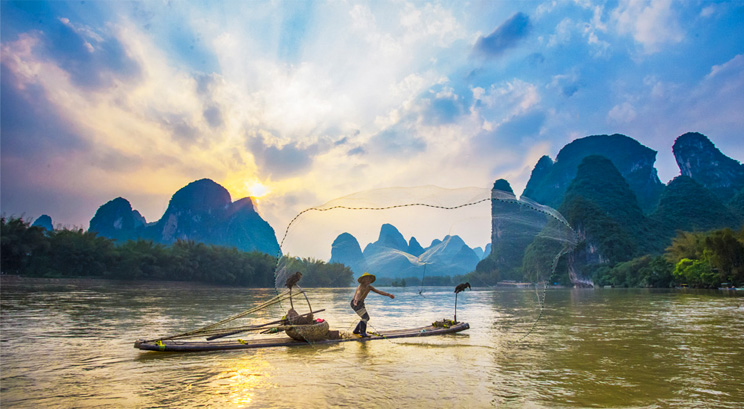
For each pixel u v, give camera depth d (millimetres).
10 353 5840
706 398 3486
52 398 3500
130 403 3332
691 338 7355
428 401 3361
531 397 3492
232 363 4984
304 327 6449
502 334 7605
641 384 3963
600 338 7320
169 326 9398
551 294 30672
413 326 9359
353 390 3699
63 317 11477
